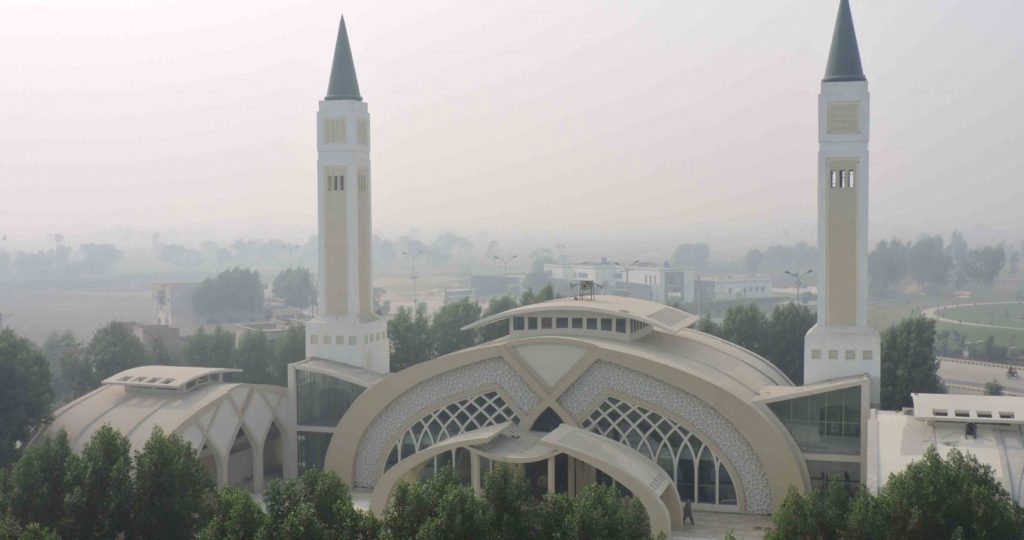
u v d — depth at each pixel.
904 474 53.34
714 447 76.81
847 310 84.56
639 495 68.94
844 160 84.38
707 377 78.00
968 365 188.25
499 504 54.69
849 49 85.62
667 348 87.75
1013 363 190.50
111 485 60.84
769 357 122.62
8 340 84.88
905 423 69.00
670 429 78.06
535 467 79.12
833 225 84.75
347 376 90.38
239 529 54.09
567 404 80.00
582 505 53.59
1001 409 67.44
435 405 83.69
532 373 80.12
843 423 77.19
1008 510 50.44
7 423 80.38
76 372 118.62
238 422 85.88
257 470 87.88
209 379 89.25
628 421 79.06
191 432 80.44
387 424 85.19
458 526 52.56
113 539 60.31
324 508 56.19
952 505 50.41
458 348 130.62
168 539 61.28
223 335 128.38
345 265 96.81
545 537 53.41
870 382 81.19
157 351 124.62
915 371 107.31
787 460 74.75
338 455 85.94
